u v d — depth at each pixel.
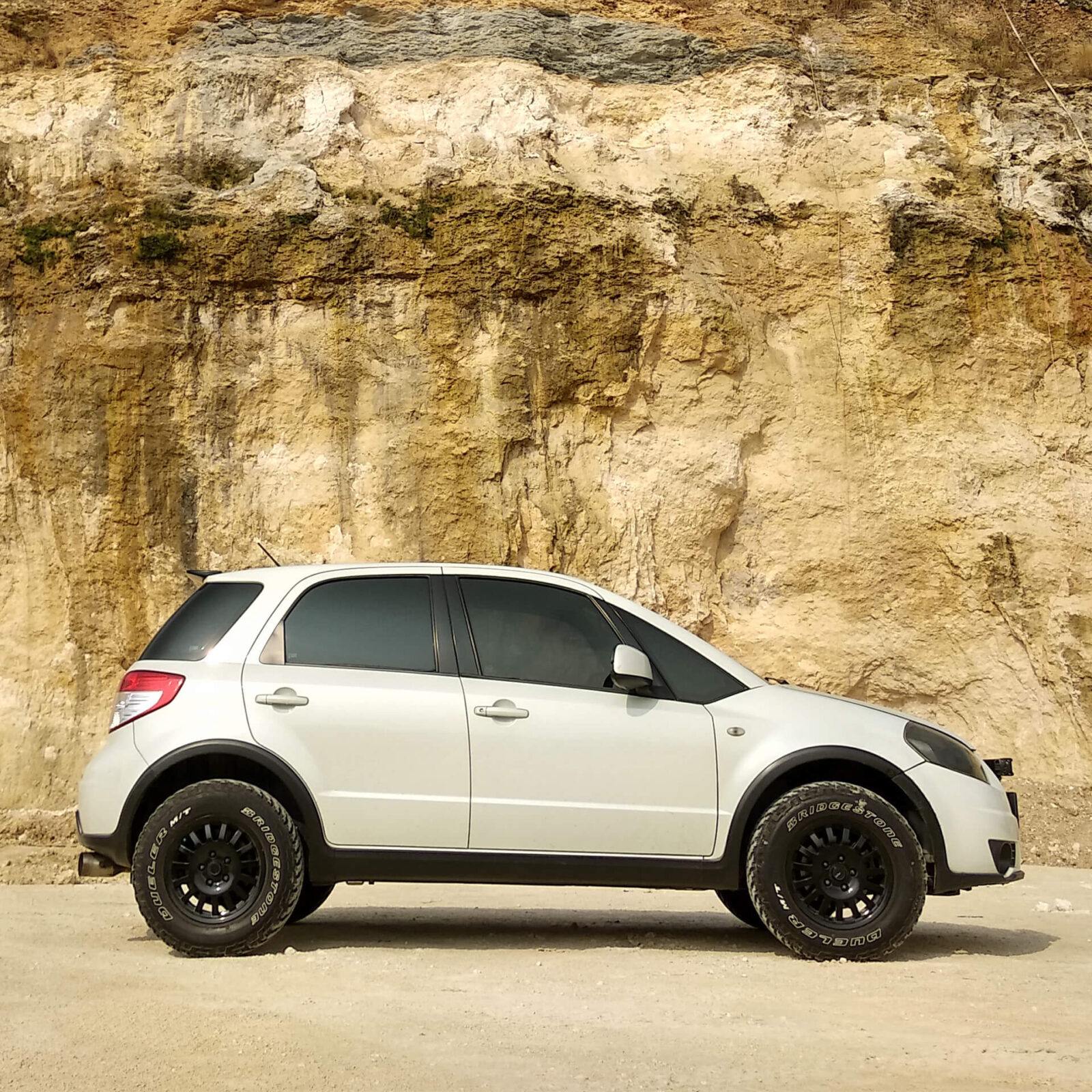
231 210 14.91
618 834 6.17
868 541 14.38
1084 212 16.09
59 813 12.45
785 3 18.19
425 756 6.18
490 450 14.27
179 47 16.73
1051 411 14.94
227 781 6.08
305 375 14.49
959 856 6.19
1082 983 5.55
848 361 15.06
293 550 14.00
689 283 14.95
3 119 15.79
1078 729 13.35
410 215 15.02
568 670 6.41
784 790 6.35
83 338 14.30
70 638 13.58
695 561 14.41
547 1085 3.78
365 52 17.00
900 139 16.47
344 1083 3.78
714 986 5.30
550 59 17.09
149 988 5.12
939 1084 3.87
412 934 6.92
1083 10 19.08
